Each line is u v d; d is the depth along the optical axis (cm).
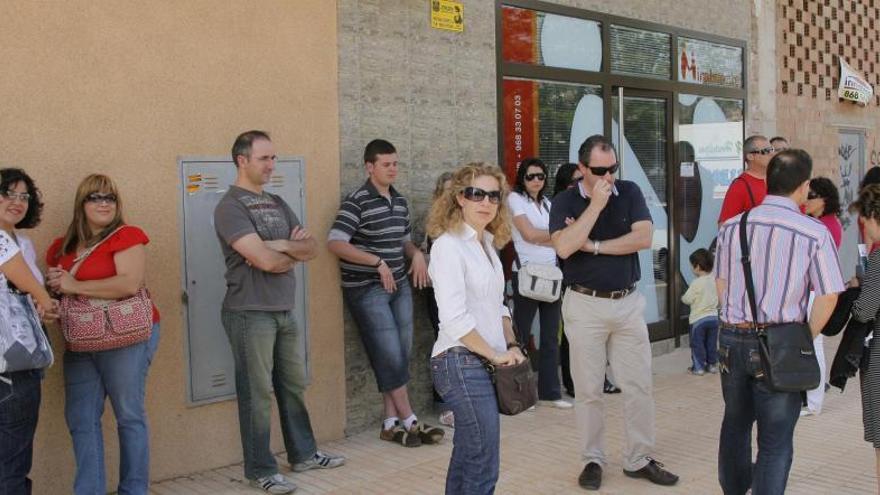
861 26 1190
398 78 626
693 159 916
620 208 490
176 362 511
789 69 1059
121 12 484
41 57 458
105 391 438
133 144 492
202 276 520
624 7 820
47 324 449
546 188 757
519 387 356
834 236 623
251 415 486
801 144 1084
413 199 639
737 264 402
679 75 892
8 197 396
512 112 723
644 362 499
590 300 488
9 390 378
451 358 360
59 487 467
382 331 578
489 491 361
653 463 501
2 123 446
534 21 739
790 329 385
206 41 520
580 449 566
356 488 497
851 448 562
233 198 477
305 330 571
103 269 427
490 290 362
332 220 585
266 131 549
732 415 416
